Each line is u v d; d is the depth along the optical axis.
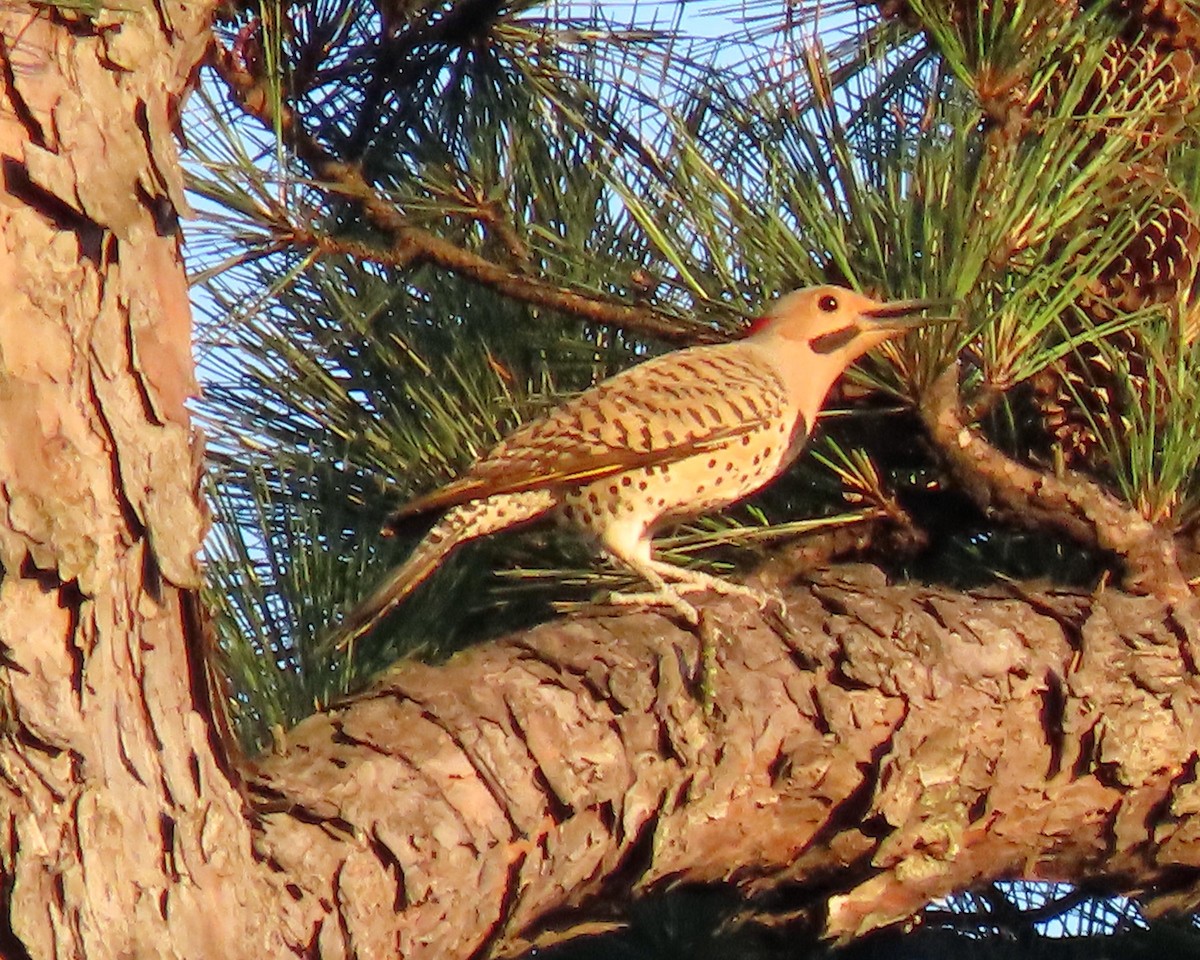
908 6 7.96
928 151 7.60
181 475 5.47
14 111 5.29
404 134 8.56
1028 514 7.43
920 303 7.41
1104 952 9.13
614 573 8.13
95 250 5.38
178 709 5.46
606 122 8.33
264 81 7.89
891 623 6.66
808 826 6.54
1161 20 8.00
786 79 7.98
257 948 5.45
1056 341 7.89
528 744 6.08
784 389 7.82
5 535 5.20
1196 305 7.64
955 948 9.18
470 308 8.38
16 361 5.24
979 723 6.59
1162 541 7.29
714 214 7.75
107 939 5.21
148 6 5.48
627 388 7.96
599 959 8.84
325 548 8.02
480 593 8.38
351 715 6.06
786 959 8.73
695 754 6.29
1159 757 6.68
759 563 8.20
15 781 5.23
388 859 5.77
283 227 7.65
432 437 8.21
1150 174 7.55
